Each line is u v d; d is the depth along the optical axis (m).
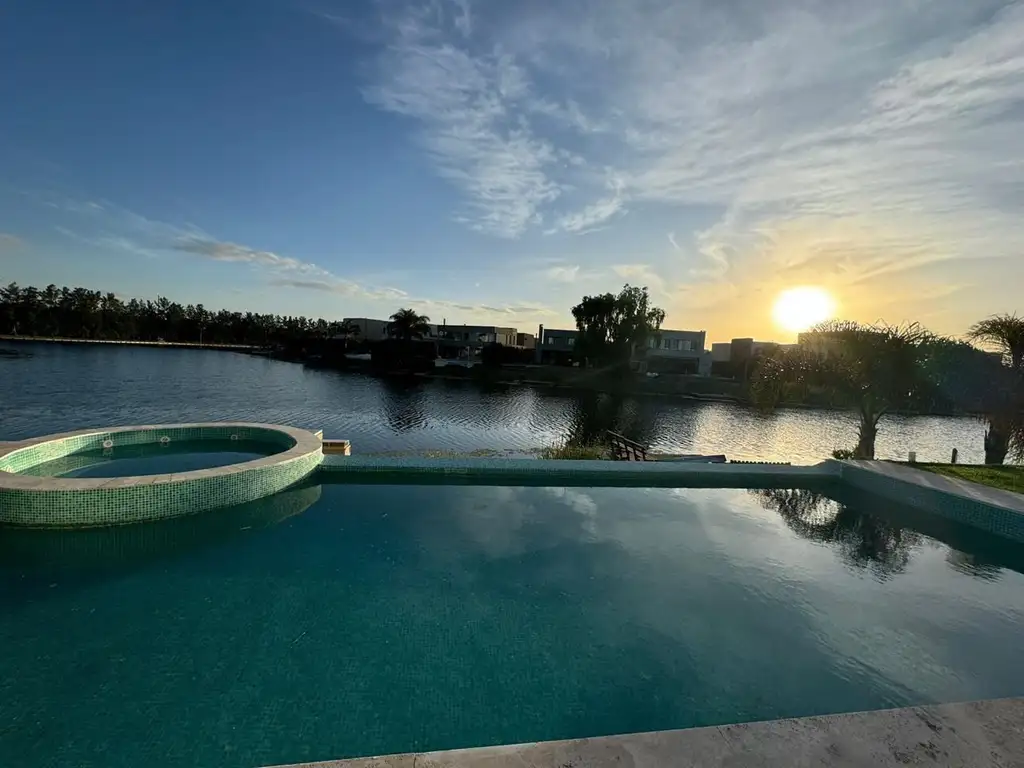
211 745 3.14
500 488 8.59
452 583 5.23
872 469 8.97
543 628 4.49
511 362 51.22
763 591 5.32
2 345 61.38
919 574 5.83
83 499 6.04
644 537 6.67
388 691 3.66
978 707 2.15
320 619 4.50
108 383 30.45
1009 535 6.62
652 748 1.86
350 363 54.91
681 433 22.97
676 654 4.20
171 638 4.16
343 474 8.81
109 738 3.16
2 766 2.95
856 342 10.94
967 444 23.16
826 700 3.73
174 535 6.29
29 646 4.00
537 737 3.33
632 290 41.97
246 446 9.99
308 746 3.18
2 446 7.91
